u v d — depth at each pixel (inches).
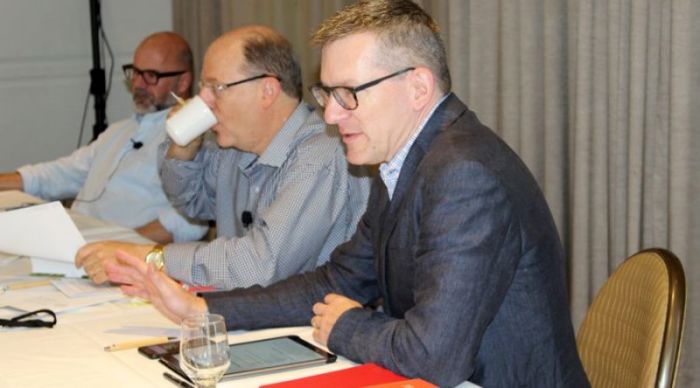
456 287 59.8
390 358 59.9
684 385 101.7
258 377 60.2
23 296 82.6
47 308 78.2
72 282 87.2
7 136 190.9
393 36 65.9
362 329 63.0
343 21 66.8
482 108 125.0
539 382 64.6
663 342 61.9
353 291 76.0
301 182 87.8
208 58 95.7
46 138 195.0
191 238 128.4
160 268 85.8
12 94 190.2
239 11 175.5
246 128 95.0
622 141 106.7
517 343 64.7
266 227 86.5
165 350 65.1
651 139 103.9
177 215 127.4
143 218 139.1
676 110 99.0
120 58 199.3
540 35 116.2
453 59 127.7
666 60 100.9
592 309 74.4
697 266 100.2
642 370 63.7
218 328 53.9
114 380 59.9
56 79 194.5
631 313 69.0
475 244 60.6
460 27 126.8
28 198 137.9
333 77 66.6
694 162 99.5
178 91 144.0
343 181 89.4
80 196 146.0
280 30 167.0
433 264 61.0
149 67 141.6
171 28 201.9
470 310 59.8
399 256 67.1
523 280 64.6
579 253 111.7
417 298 62.0
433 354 58.8
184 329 54.1
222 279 85.3
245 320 72.5
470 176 61.9
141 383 59.2
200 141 108.0
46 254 87.0
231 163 104.1
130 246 86.6
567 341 66.4
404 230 66.4
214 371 53.5
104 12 196.7
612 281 72.7
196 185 110.7
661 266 66.5
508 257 62.4
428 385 55.9
